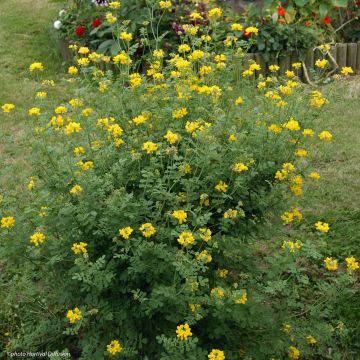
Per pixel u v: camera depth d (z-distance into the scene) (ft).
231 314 7.77
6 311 10.31
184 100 9.07
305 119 9.52
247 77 10.97
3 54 23.17
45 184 8.88
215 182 8.54
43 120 9.50
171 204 8.11
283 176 8.66
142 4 20.36
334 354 9.29
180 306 7.57
